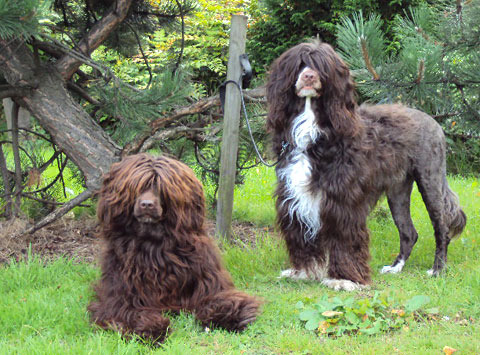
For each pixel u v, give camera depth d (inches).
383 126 134.0
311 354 110.5
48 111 143.0
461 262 140.7
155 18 157.2
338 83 124.6
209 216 165.5
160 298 116.6
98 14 155.5
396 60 147.9
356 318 116.2
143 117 140.7
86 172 144.6
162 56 252.8
